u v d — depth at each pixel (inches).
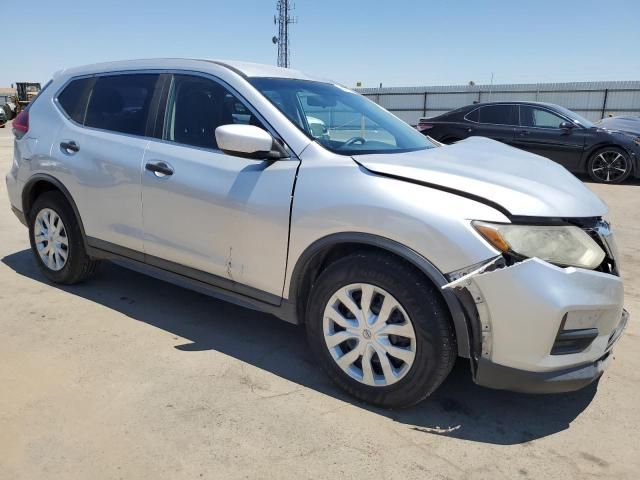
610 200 337.1
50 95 161.5
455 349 95.3
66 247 157.2
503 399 110.2
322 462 89.0
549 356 90.4
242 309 152.2
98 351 124.3
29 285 164.9
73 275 158.9
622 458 92.9
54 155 151.6
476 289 89.6
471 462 90.6
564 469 89.6
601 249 96.8
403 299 95.5
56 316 142.9
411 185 96.9
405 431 98.2
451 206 92.3
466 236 89.7
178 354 124.4
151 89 137.6
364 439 95.3
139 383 110.9
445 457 91.6
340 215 100.7
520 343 89.4
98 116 147.7
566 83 1255.5
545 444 96.2
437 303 93.2
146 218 132.3
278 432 96.3
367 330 101.4
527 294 87.6
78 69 159.5
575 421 103.6
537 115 425.1
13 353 122.0
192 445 92.0
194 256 125.0
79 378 112.1
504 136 431.8
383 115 145.3
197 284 128.4
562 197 96.3
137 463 87.1
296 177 108.3
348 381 106.0
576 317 89.9
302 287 111.7
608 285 92.7
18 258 192.5
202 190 119.6
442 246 90.8
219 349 127.8
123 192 135.8
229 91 123.4
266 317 147.5
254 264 115.0
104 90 148.4
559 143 413.4
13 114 1375.5
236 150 105.3
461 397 110.4
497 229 89.1
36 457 87.7
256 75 127.4
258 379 114.4
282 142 113.5
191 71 131.4
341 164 105.0
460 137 450.9
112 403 103.3
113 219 140.3
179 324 140.9
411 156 110.3
